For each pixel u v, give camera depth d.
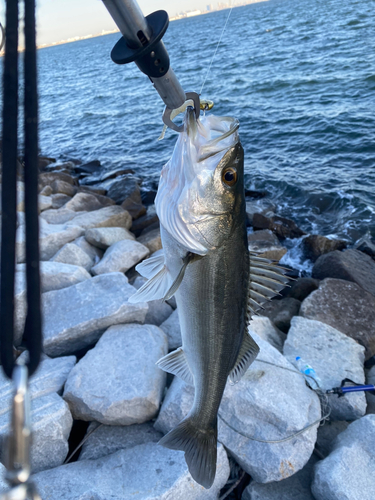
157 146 18.28
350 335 5.60
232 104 21.59
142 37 1.43
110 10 1.35
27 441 0.75
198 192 2.28
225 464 3.47
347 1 77.31
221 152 2.30
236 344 2.63
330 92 20.72
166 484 3.17
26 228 0.84
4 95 0.82
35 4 0.83
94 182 14.60
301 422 3.67
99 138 20.95
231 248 2.42
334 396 4.25
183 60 42.12
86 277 5.96
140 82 37.25
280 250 8.03
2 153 0.82
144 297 2.55
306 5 93.69
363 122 15.93
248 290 2.60
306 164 13.39
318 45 34.97
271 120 17.98
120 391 3.89
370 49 28.81
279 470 3.41
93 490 3.15
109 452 3.69
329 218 10.45
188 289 2.48
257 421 3.71
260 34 53.88
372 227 9.75
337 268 7.22
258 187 12.20
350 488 3.23
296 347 4.98
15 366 0.80
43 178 12.52
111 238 7.70
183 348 2.71
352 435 3.72
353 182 11.75
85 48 165.88
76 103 32.09
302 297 6.85
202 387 2.68
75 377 4.04
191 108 2.20
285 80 24.61
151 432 3.85
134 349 4.36
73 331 4.64
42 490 3.18
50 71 70.12
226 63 34.88
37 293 0.83
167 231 2.39
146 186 13.60
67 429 3.70
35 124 0.84
